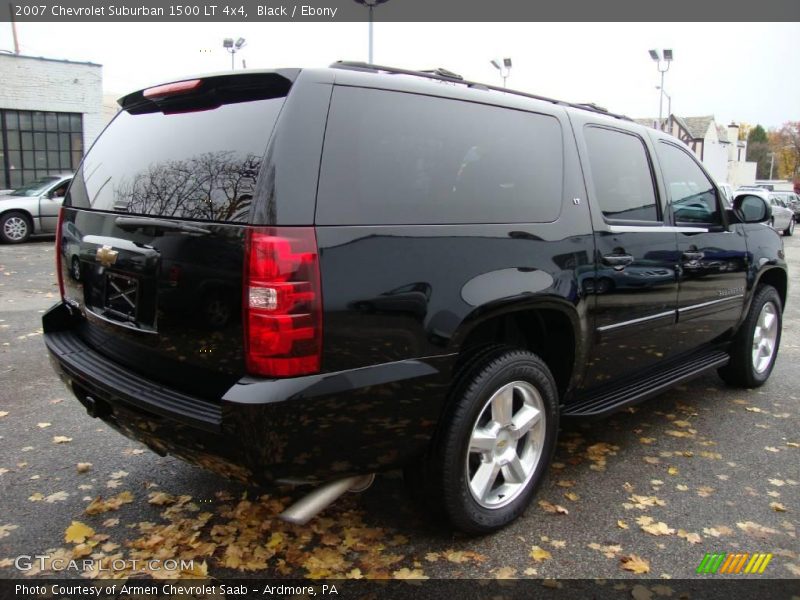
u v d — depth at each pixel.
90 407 2.70
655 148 3.90
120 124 3.01
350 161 2.30
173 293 2.34
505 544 2.80
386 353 2.31
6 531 2.82
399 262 2.34
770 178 90.81
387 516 2.99
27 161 17.56
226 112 2.44
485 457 2.79
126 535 2.81
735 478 3.47
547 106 3.21
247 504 3.06
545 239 2.92
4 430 3.87
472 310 2.53
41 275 9.48
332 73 2.35
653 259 3.56
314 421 2.18
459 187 2.64
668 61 23.39
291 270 2.09
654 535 2.89
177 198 2.39
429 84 2.67
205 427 2.18
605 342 3.30
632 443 3.93
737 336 4.78
